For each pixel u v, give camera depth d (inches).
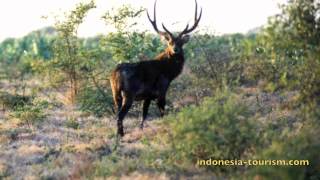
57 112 2007.9
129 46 2146.9
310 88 1251.2
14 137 1621.6
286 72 1305.4
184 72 2500.0
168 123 1338.6
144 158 1306.6
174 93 2096.5
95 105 1956.2
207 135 1187.3
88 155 1384.1
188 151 1243.8
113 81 1596.9
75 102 2180.1
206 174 1213.7
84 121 1844.2
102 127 1720.0
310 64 1254.9
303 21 1198.3
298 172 1023.6
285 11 1205.1
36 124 1782.7
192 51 2409.0
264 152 1083.9
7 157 1407.5
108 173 1232.8
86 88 2039.9
